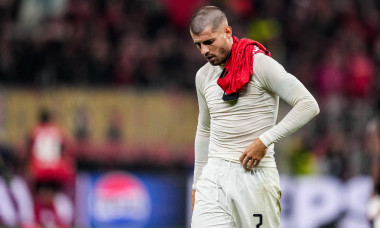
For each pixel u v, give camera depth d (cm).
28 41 4853
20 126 4331
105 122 4478
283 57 5200
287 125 1658
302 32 5719
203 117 1839
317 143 4631
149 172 4050
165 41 5188
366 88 5319
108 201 3897
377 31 6162
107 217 3891
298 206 3909
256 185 1731
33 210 3825
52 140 3956
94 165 4409
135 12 5369
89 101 4456
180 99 4606
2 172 3731
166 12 5400
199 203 1762
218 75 1753
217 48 1677
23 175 4084
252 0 5572
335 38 5797
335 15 6009
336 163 4519
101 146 4434
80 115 4431
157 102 4566
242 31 5203
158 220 3941
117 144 4472
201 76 1797
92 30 5062
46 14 5094
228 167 1742
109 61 4878
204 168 1797
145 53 5025
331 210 3947
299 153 4428
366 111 4775
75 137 4403
